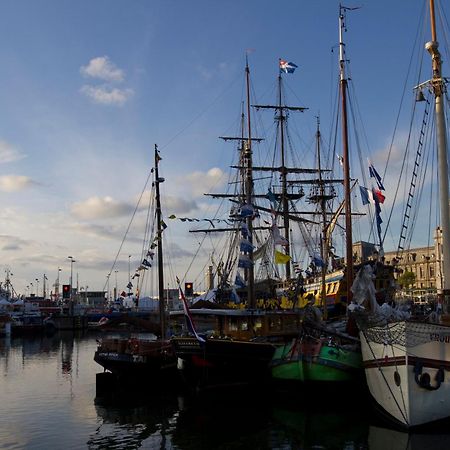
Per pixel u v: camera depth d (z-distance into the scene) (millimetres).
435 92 29969
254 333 37125
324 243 48625
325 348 30594
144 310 117438
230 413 28906
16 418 28469
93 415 29016
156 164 43594
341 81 38250
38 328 111875
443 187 28984
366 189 37219
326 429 24844
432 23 30500
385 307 28047
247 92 51812
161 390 36688
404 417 22969
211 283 83125
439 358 23266
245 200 57875
